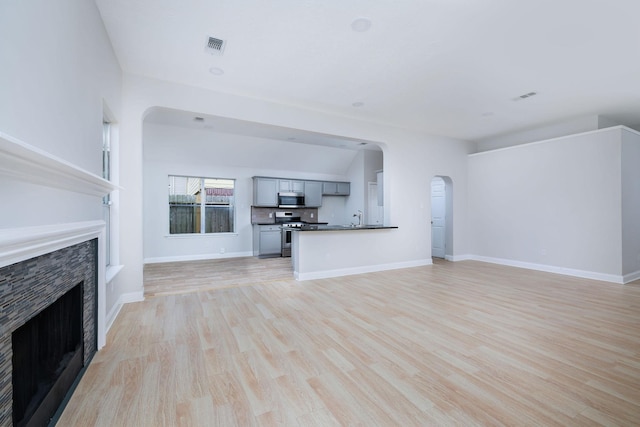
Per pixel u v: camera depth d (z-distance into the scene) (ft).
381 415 5.04
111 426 4.74
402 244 18.58
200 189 23.06
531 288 13.55
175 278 15.88
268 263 20.77
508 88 12.44
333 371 6.47
